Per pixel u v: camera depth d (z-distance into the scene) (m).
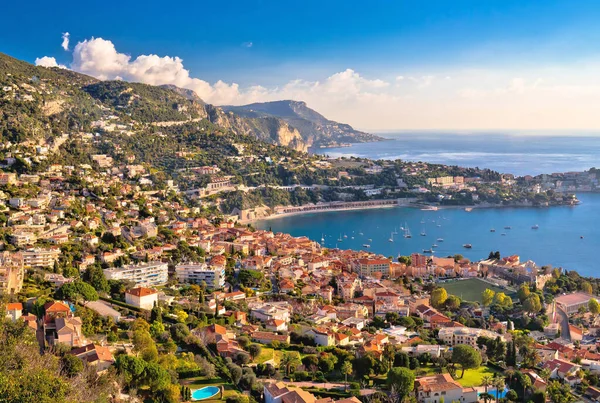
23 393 179.88
